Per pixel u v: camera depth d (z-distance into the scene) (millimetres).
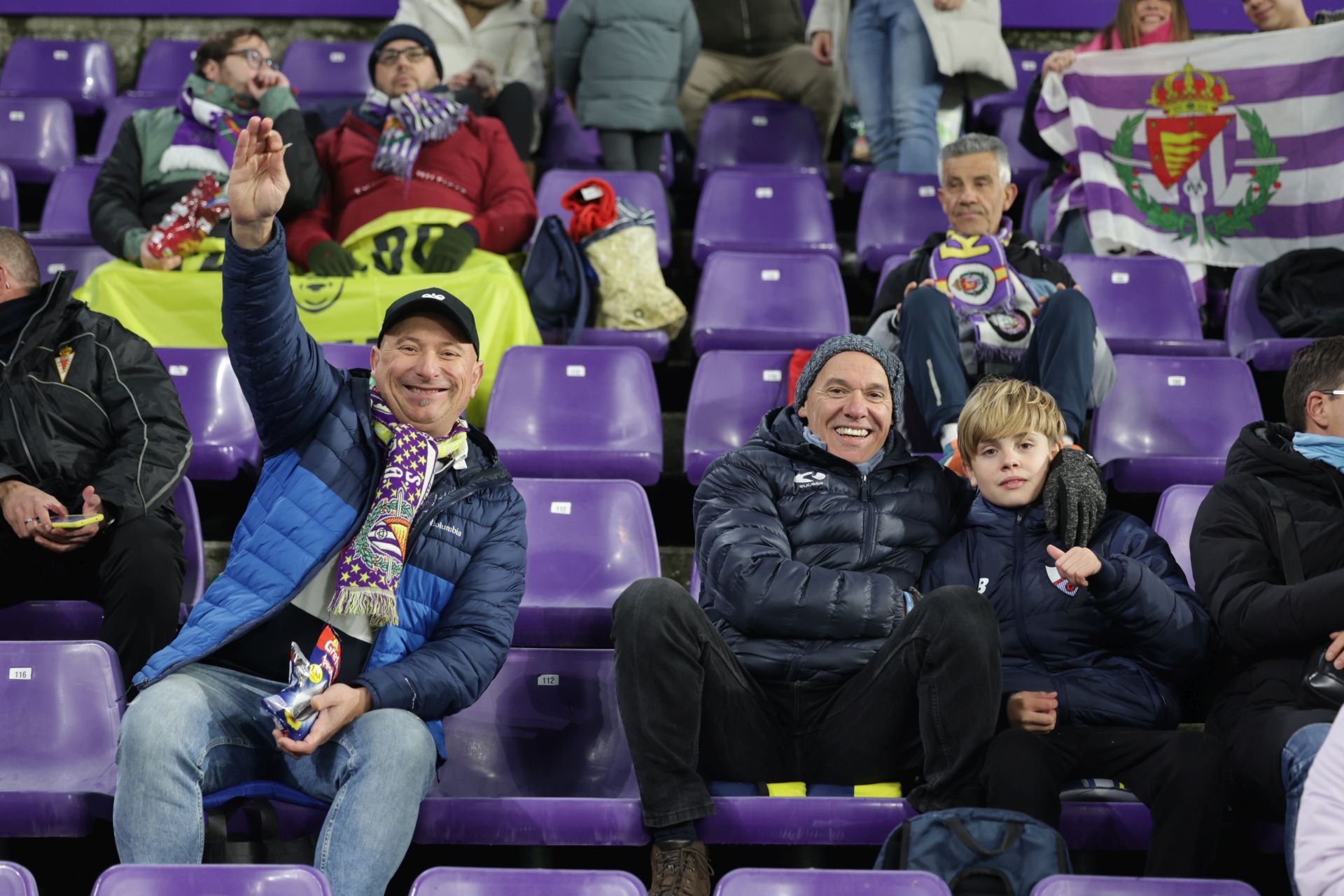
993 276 5008
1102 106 6664
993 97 8531
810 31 8148
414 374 3449
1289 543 3480
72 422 4207
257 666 3268
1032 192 7414
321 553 3283
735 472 3832
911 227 7031
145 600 3850
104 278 5695
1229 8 8898
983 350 4906
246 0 9180
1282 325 5770
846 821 3264
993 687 3256
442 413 3482
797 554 3758
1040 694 3398
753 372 5090
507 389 5078
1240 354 5895
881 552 3740
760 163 8000
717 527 3701
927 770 3287
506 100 7453
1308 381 3703
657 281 5891
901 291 5273
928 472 3871
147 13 9188
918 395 4742
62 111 7906
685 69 7863
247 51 6215
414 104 6121
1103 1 9109
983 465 3766
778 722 3506
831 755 3463
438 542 3389
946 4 7547
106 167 6129
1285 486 3604
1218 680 3562
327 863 2975
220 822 3092
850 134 8266
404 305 3490
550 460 4824
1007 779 3189
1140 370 5242
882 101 7754
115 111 8219
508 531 3480
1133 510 5164
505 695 3732
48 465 4168
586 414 5059
